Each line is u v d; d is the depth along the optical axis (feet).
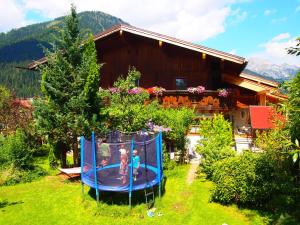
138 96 60.49
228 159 42.75
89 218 37.81
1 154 57.16
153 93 74.18
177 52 79.36
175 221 36.35
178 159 59.52
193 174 53.36
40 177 54.95
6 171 53.42
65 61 54.03
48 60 55.26
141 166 43.47
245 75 76.79
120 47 82.23
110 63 82.64
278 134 36.40
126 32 76.74
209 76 77.51
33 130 69.77
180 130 57.52
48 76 54.95
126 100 59.82
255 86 70.28
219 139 53.88
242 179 39.17
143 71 80.79
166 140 59.36
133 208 39.19
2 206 42.27
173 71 79.25
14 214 39.58
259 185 38.37
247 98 77.77
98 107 56.80
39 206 41.96
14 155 55.83
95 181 40.24
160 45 72.33
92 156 41.63
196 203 41.11
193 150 65.51
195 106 72.18
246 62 68.28
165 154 55.77
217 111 72.33
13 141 57.41
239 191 39.32
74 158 57.31
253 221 35.88
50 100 54.75
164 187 47.24
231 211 38.93
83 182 43.39
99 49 82.99
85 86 53.42
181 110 64.54
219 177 41.34
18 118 73.82
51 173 57.31
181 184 48.44
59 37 55.88
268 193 37.86
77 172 49.49
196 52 78.23
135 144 41.81
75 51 55.31
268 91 67.00
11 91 84.58
